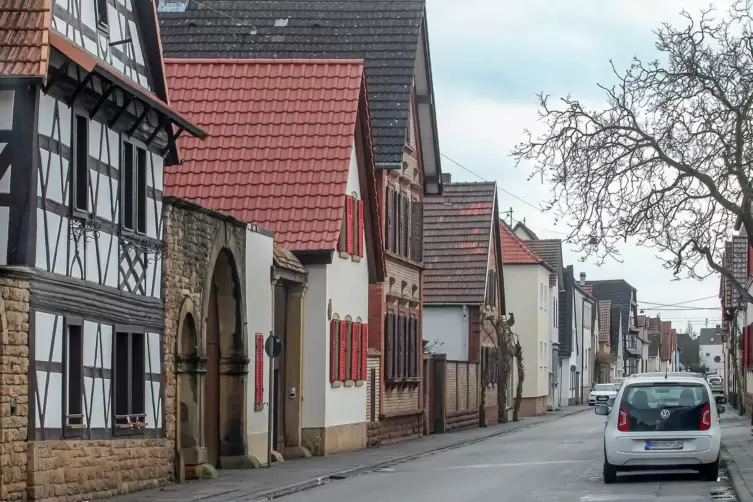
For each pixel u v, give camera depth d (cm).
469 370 7350
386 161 5338
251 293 3906
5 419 2389
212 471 3453
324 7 5800
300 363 4475
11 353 2420
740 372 9850
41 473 2519
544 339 10519
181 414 3400
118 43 3064
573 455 4338
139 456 3081
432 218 7875
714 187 3753
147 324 3156
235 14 5812
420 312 6156
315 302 4553
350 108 4681
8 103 2509
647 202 3806
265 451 4047
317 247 4478
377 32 5684
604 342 16825
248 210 4522
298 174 4581
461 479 3328
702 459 3073
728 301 9800
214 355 3794
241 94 4741
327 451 4575
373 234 5162
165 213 3288
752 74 3725
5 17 2536
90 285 2803
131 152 3111
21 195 2492
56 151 2641
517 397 8669
